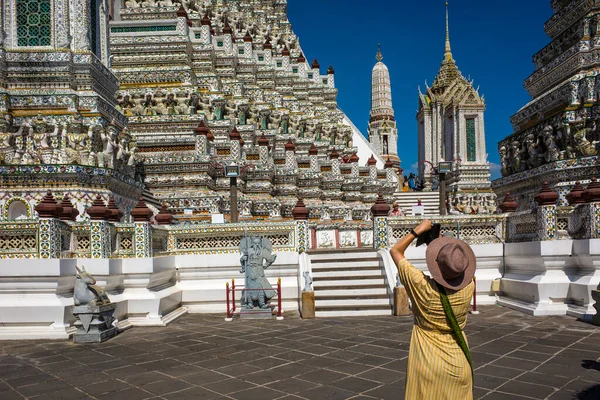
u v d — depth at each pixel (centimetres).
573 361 820
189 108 2694
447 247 424
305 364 832
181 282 1489
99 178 1683
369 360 848
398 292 1291
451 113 4488
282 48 4947
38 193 1625
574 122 1859
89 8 1936
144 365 849
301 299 1310
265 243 1351
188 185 2422
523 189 2128
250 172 2733
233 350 945
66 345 1020
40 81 1848
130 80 2822
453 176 4284
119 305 1197
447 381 424
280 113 3628
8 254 1113
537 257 1302
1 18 1836
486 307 1405
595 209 1233
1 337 1076
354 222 2859
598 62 1911
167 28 2956
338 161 3189
